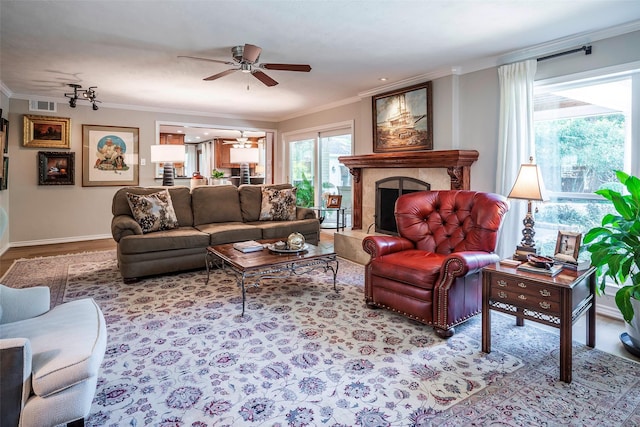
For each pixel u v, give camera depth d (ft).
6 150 17.01
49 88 16.84
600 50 10.22
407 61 12.90
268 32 10.22
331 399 6.01
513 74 11.78
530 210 8.69
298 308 10.02
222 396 6.07
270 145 26.48
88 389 4.75
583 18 9.32
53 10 8.81
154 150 19.07
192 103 20.24
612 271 7.40
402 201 10.93
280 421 5.47
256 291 11.41
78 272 13.46
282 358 7.32
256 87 16.52
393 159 14.88
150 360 7.22
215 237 13.70
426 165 13.78
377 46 11.41
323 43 11.15
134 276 12.11
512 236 11.89
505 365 7.11
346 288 11.78
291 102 20.01
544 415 5.64
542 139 11.82
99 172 20.15
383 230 16.35
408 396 6.10
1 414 4.11
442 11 8.92
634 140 9.84
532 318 7.02
